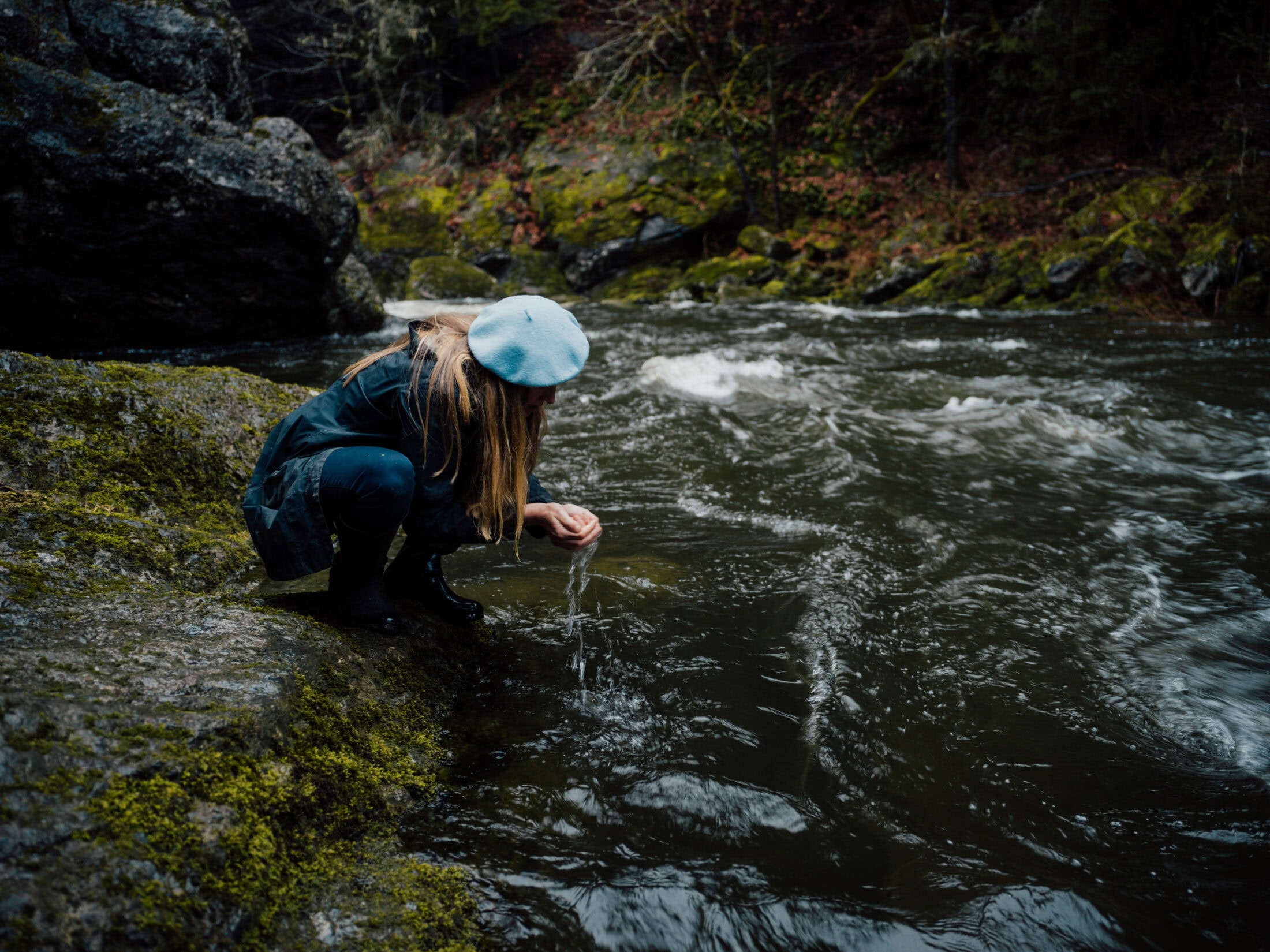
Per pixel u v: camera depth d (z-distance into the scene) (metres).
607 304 12.95
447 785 1.96
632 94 15.66
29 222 6.50
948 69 13.48
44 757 1.43
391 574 2.61
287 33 17.38
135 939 1.26
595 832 1.83
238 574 2.88
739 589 3.04
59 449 3.01
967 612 2.89
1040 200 12.99
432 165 16.25
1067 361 7.38
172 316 7.45
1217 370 6.92
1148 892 1.69
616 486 4.23
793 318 10.55
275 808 1.60
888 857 1.78
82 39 7.28
